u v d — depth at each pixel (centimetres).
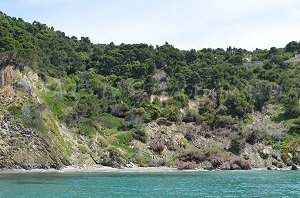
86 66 12781
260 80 13488
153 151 9462
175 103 11381
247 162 9425
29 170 7581
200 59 14900
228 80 13138
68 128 9138
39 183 5500
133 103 11044
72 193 4556
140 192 4744
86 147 8844
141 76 12694
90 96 10494
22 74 9194
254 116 11694
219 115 10981
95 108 10112
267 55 17238
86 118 9706
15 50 9412
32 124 8056
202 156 9350
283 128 10912
